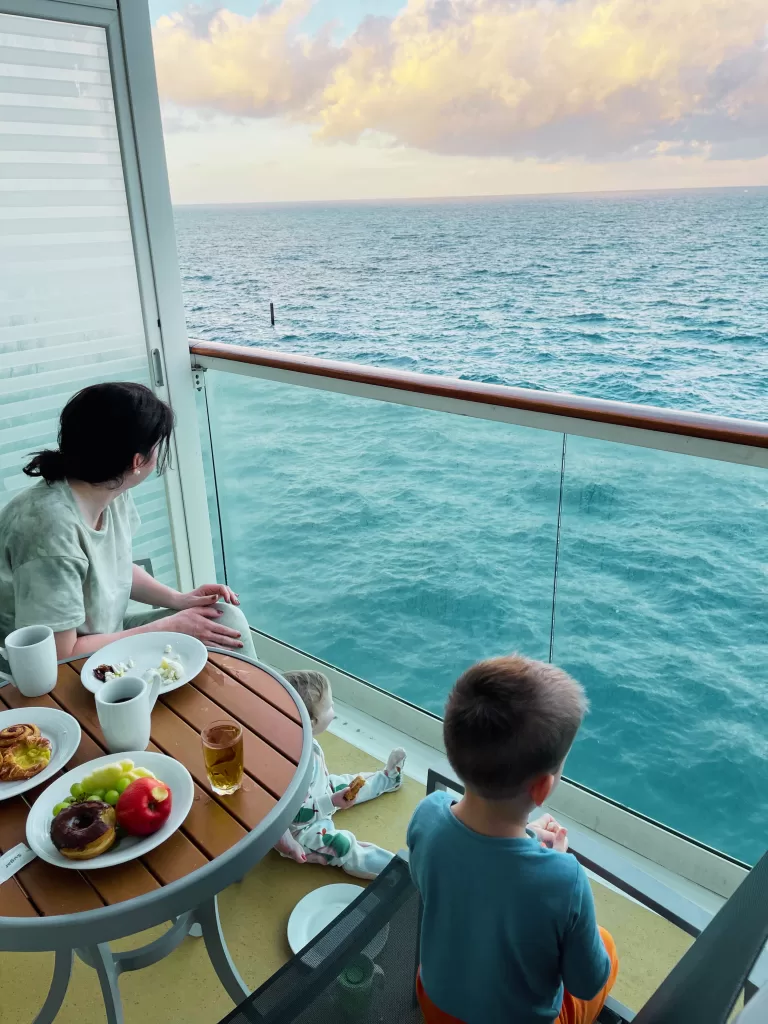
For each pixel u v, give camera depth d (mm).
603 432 1733
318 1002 1055
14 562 1577
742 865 1814
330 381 2295
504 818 969
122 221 2455
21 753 1214
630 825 1983
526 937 908
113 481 1654
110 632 1797
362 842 1879
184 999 1561
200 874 1027
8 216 2219
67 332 2416
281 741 1287
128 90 2350
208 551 2996
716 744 1985
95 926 973
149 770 1180
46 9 2125
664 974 1625
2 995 1573
